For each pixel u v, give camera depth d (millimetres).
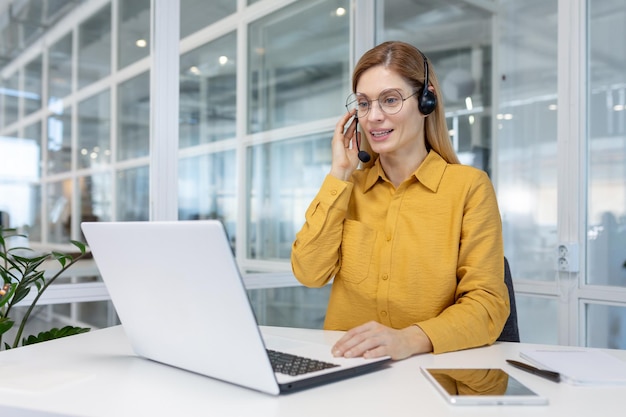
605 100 2404
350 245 1489
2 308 1858
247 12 2758
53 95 2199
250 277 2729
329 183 1509
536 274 2605
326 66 3066
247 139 2748
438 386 864
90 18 2293
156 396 849
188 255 854
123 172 2367
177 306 924
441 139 1563
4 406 813
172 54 2475
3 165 2086
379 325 1124
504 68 2742
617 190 2363
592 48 2445
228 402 816
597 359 1058
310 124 3002
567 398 837
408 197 1482
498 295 1327
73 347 1219
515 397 804
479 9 2824
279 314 2873
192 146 2557
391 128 1427
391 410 774
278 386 830
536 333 2576
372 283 1463
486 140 2801
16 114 2113
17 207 2109
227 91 2684
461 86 2902
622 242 2344
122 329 1449
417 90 1450
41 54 2176
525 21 2670
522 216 2664
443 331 1171
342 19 3137
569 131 2461
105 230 999
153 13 2457
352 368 958
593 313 2414
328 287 3088
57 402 820
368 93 1431
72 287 2215
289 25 2918
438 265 1387
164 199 2441
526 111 2660
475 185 1427
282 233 2889
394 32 3141
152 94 2449
